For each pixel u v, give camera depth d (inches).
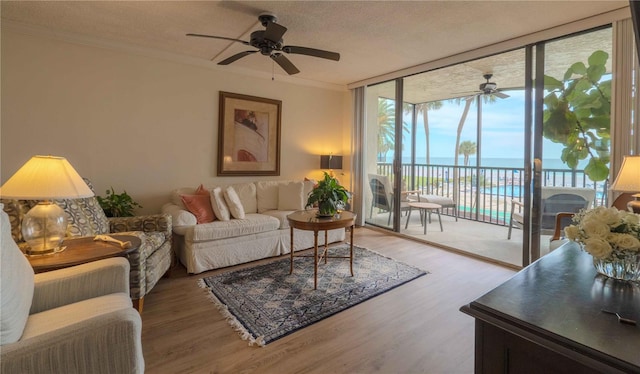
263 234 134.0
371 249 149.5
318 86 195.8
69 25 115.2
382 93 186.7
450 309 90.4
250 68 166.4
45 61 119.6
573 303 35.4
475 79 180.1
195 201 129.7
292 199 158.9
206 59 152.8
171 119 147.3
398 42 126.7
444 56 143.3
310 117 195.6
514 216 141.5
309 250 149.2
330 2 96.0
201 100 155.2
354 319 84.4
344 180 211.8
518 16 103.0
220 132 160.6
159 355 68.3
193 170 154.5
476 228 196.7
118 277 60.4
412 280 111.1
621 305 34.8
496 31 115.1
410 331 78.7
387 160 185.6
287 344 72.9
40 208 72.7
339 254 140.3
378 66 160.4
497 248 150.9
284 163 186.1
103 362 39.4
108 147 133.1
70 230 90.4
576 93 110.0
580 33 107.9
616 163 98.5
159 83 143.5
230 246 124.1
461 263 129.9
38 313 52.0
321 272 118.0
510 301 35.9
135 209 139.6
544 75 117.0
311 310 88.7
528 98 120.9
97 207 105.6
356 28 113.9
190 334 76.8
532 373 30.6
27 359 35.6
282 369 64.3
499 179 206.7
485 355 34.1
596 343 28.0
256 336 75.6
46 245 71.8
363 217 197.5
